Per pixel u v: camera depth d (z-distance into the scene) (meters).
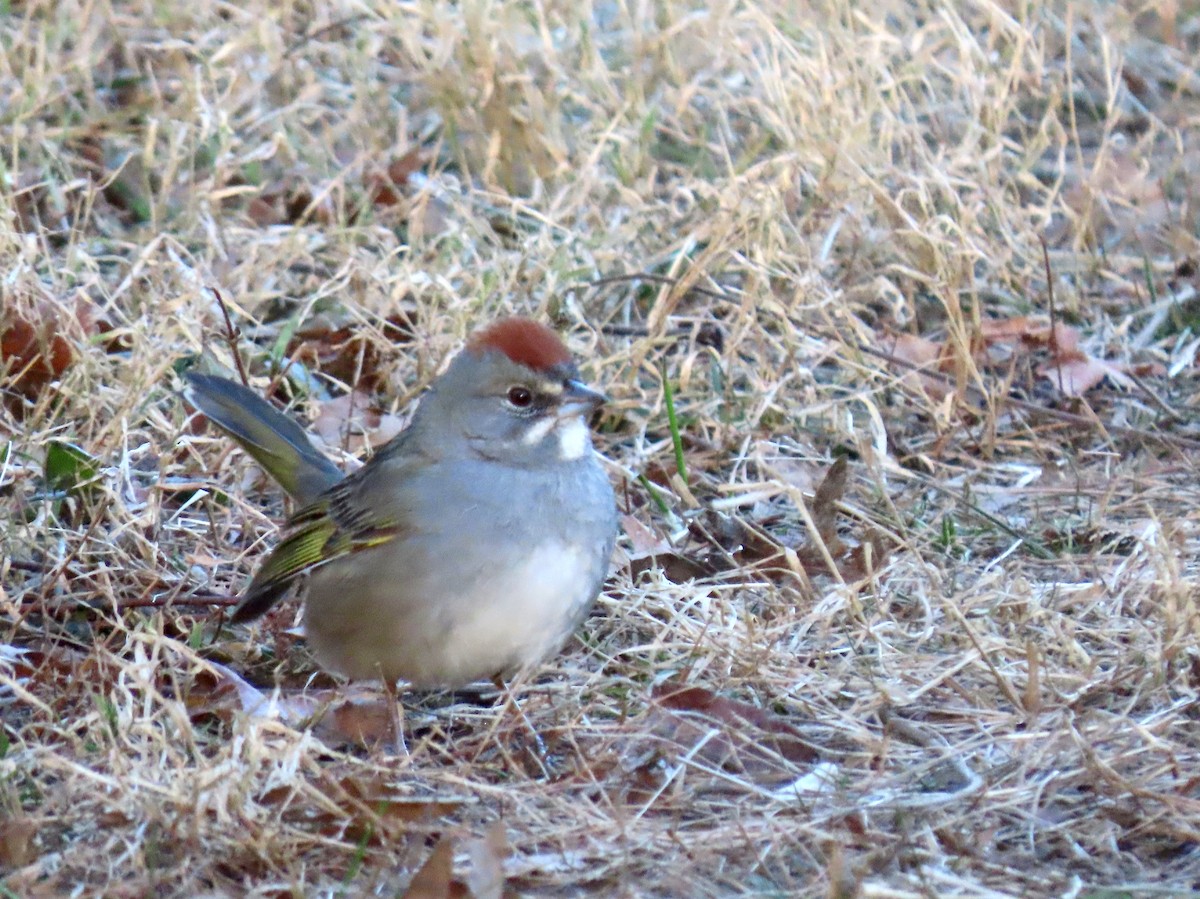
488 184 13.95
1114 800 7.75
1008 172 15.20
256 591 8.93
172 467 11.10
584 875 7.23
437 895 6.93
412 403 12.15
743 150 14.68
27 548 10.04
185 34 15.56
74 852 7.23
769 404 11.77
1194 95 17.09
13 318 11.49
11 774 7.53
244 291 12.66
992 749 8.30
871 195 13.55
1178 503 11.07
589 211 13.50
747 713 8.62
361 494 8.58
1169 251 14.55
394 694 8.72
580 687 9.08
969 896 6.96
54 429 10.76
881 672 9.08
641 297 13.41
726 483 11.40
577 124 15.02
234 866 7.20
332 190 14.20
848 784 8.04
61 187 13.50
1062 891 7.13
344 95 15.28
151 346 11.27
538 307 12.41
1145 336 13.38
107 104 15.17
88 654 9.00
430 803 7.70
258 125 14.63
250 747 7.46
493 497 8.30
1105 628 9.38
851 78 13.92
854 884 6.92
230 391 10.14
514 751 8.55
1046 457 11.93
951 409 12.04
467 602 8.32
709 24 14.84
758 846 7.45
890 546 10.55
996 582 9.76
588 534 8.48
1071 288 13.78
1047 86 16.14
